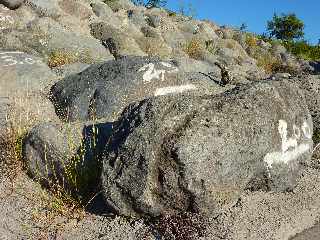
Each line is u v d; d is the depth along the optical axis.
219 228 4.14
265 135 4.43
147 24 15.16
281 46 20.80
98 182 4.57
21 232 4.10
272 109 4.58
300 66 18.28
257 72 13.27
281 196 4.84
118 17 14.04
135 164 4.05
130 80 6.65
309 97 7.52
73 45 10.13
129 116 4.30
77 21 12.00
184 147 3.92
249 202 4.55
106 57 10.47
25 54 8.16
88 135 4.88
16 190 4.67
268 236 4.21
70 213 4.35
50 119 6.47
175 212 4.13
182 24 16.44
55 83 7.40
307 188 5.12
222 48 15.98
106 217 4.32
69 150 4.68
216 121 4.11
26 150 4.88
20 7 11.04
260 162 4.45
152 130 4.04
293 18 26.89
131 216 4.20
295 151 4.91
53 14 11.62
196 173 3.94
